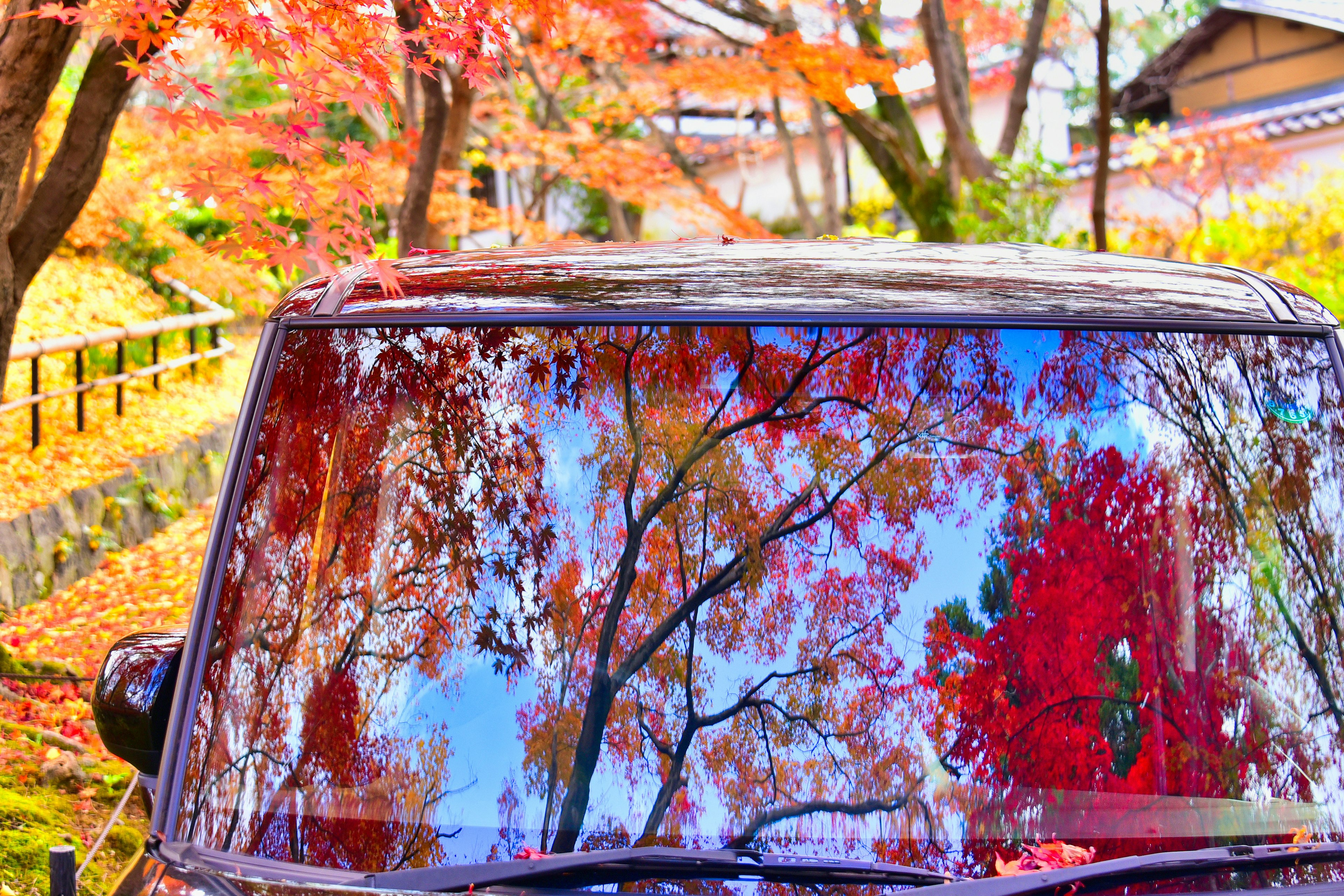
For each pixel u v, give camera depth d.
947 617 1.84
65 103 12.36
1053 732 1.79
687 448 1.92
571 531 1.89
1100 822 1.75
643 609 1.85
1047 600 1.84
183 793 1.75
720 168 27.27
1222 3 23.61
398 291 2.12
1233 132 17.94
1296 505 1.89
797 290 2.09
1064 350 1.96
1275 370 1.97
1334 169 17.98
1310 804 1.77
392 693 1.82
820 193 25.84
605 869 1.63
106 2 2.83
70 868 2.01
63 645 6.97
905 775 1.77
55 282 12.90
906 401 1.93
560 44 11.78
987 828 1.75
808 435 1.92
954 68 12.21
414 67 3.22
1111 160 18.31
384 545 1.90
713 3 11.54
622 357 1.97
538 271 2.24
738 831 1.74
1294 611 1.85
